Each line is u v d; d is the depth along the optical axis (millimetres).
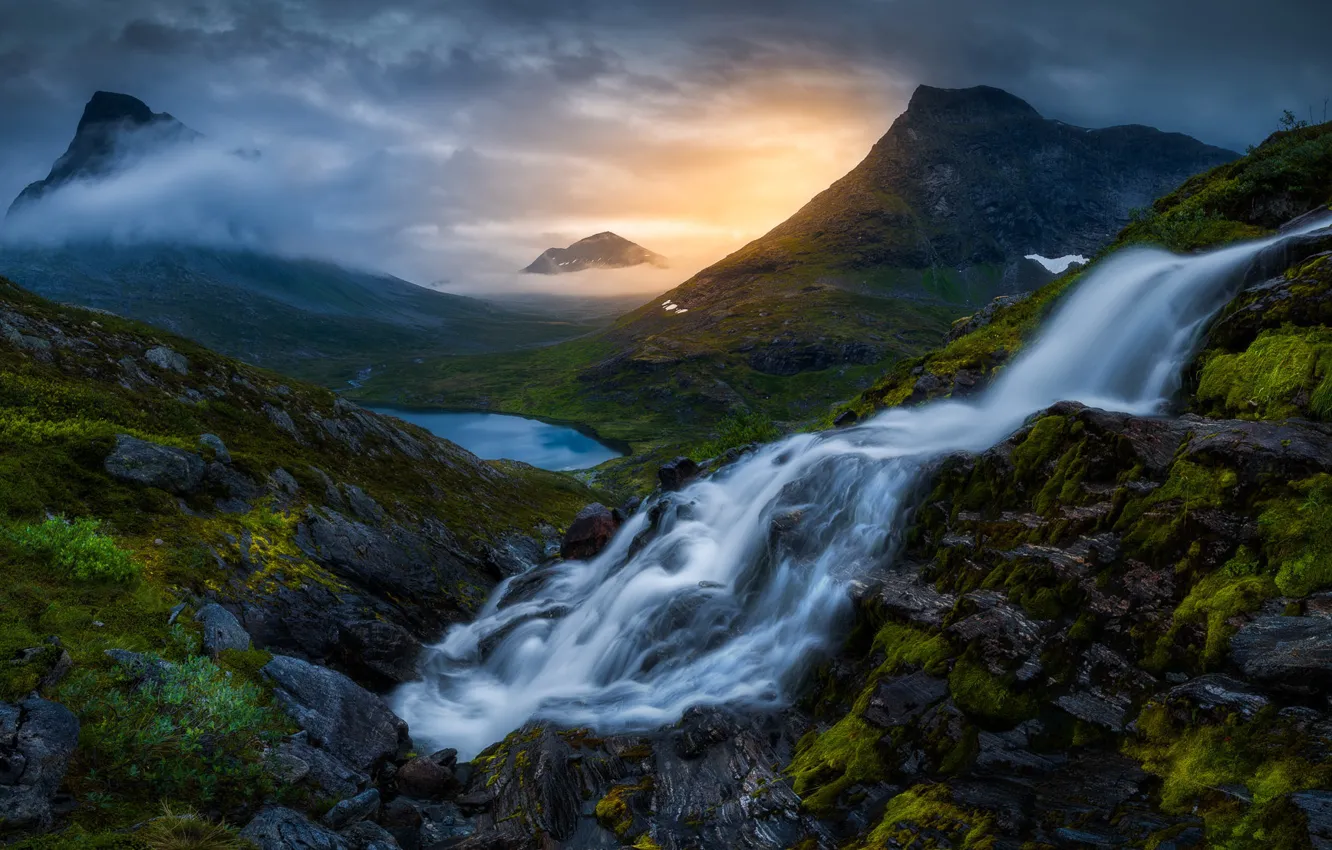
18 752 11398
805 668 19359
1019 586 16297
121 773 12773
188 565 24047
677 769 16719
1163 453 17109
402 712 23828
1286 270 20812
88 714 13398
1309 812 9812
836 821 13977
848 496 23516
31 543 18859
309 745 16266
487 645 28281
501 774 17453
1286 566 13258
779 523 23531
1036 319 31500
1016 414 26422
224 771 13844
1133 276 27188
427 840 15461
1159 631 14055
